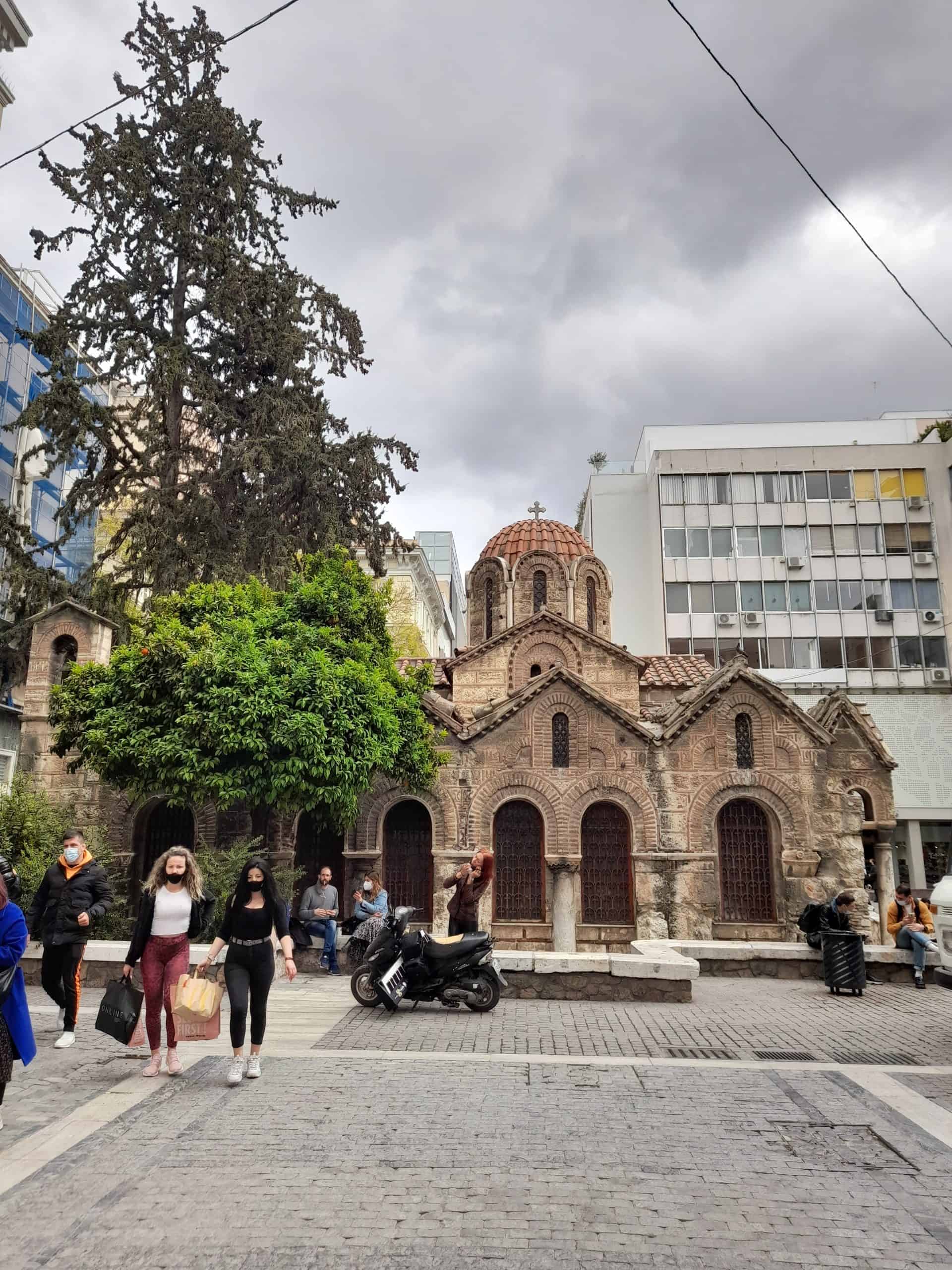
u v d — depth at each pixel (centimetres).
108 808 2423
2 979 727
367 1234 546
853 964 1591
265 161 3131
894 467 5241
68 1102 808
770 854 2598
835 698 2830
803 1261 524
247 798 1902
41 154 2842
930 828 4872
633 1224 569
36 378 3881
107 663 2489
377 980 1312
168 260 3058
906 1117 800
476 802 2586
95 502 3002
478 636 3466
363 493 3078
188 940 918
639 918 2514
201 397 2898
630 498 5831
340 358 3241
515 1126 758
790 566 5134
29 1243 527
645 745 2622
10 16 2591
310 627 2088
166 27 3003
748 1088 896
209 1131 730
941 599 5081
